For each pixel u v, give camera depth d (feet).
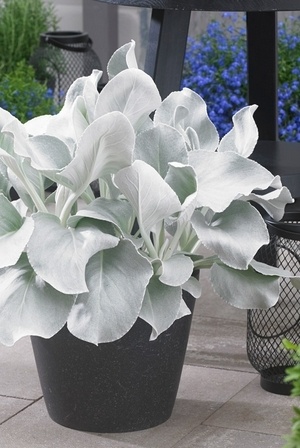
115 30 13.97
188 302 6.51
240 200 6.34
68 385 6.37
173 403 6.62
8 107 11.96
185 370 7.36
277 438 6.37
